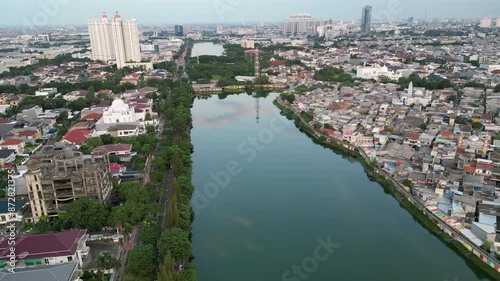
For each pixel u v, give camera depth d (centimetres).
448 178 18450
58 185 15000
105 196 16225
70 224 14162
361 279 12875
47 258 11662
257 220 16725
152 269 11906
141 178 19312
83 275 11762
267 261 13812
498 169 18738
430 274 13200
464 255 14038
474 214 15800
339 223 16512
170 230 13050
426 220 16300
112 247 13475
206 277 12900
